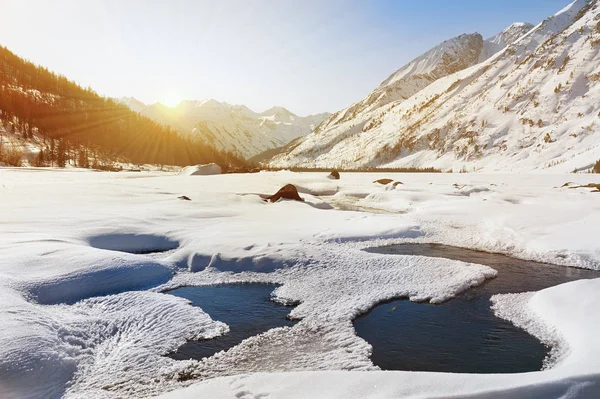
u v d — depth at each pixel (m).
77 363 7.06
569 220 18.83
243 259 12.95
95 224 16.25
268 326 8.96
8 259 10.70
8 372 6.14
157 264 12.26
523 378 5.41
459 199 29.11
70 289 9.91
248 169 81.69
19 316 7.70
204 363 7.30
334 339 8.22
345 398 5.12
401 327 8.88
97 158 112.25
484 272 12.42
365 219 20.81
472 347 7.89
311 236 16.66
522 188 40.16
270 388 5.58
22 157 89.19
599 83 181.12
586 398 4.94
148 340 8.07
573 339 7.54
